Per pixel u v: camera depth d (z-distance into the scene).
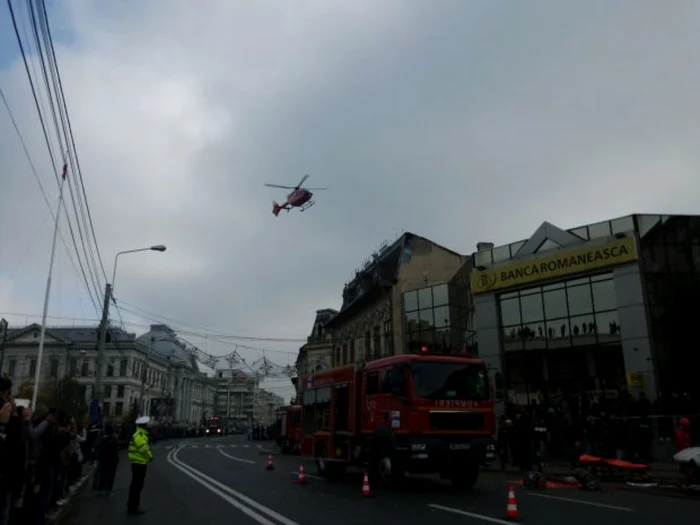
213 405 129.12
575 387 25.17
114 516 11.34
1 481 7.14
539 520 9.97
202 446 49.28
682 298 23.53
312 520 10.33
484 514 10.67
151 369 95.25
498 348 27.92
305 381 20.62
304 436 19.97
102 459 14.85
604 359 24.41
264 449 42.78
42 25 8.16
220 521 10.48
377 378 15.66
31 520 8.98
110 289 28.88
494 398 15.37
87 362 86.50
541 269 26.58
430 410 14.23
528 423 19.78
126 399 85.44
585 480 14.66
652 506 11.67
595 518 10.16
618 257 24.00
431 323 34.78
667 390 22.45
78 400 53.78
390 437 14.43
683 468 14.04
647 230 24.16
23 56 8.27
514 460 20.80
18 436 7.36
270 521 10.34
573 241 25.94
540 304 26.98
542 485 15.04
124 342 87.12
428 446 13.87
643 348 22.81
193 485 16.69
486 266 29.02
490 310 28.53
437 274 38.72
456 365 14.95
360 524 9.84
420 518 10.32
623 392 20.94
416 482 16.52
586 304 25.28
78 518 11.14
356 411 16.58
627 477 16.09
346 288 50.06
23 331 84.69
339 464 18.38
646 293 23.31
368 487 13.46
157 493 14.95
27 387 56.44
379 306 40.28
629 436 19.02
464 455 14.10
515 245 28.86
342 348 49.12
